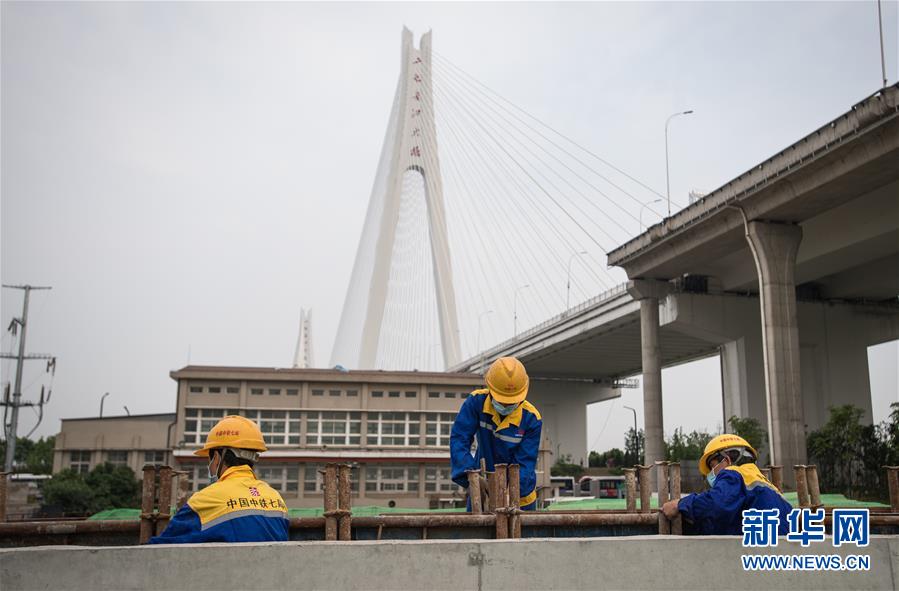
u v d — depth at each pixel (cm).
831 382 5784
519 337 8238
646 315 5591
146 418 6569
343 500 523
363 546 424
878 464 4462
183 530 466
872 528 638
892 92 3050
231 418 531
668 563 464
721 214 4341
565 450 10169
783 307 4078
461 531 546
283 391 4909
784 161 3700
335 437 4900
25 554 397
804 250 4697
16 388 4953
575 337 7131
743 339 5678
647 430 5384
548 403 10288
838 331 5888
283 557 415
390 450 4894
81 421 6397
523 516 569
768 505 561
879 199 4091
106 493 5200
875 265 5534
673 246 4944
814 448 4841
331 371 4997
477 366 8825
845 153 3397
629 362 8931
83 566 400
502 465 550
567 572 448
